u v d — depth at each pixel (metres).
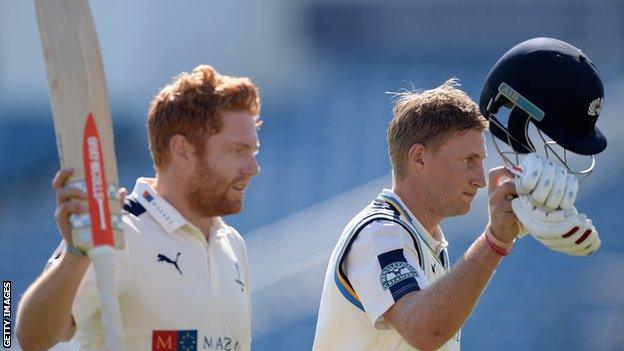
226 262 9.29
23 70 37.34
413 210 10.07
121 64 38.47
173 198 9.02
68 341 9.51
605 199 32.22
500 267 29.53
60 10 7.52
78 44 7.52
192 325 8.74
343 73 39.84
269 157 35.50
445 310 8.91
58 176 7.35
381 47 41.28
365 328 9.77
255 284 28.64
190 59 39.09
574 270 29.42
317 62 40.50
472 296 8.90
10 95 37.25
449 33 41.19
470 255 8.92
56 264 7.88
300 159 35.38
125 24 38.59
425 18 41.22
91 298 8.36
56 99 7.43
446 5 41.12
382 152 35.56
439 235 10.38
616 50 39.91
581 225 8.36
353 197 33.09
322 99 38.50
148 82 38.44
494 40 41.06
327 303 10.09
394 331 9.70
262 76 39.56
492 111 9.29
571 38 40.38
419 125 9.91
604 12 40.34
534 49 9.01
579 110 8.88
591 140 8.99
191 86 8.90
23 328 8.09
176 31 39.12
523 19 40.88
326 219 31.81
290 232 31.16
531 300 28.42
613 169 33.03
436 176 9.90
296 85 39.38
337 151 35.69
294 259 29.62
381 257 9.58
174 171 8.97
